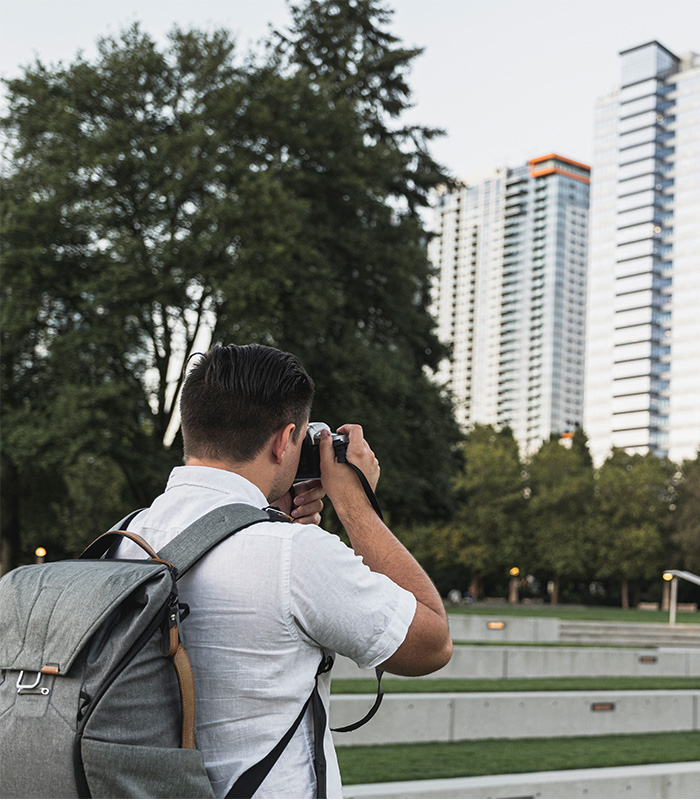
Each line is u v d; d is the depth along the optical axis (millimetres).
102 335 18453
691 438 133500
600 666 12102
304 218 21125
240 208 18703
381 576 1443
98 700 1178
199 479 1521
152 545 1479
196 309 20078
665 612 43844
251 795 1323
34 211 18141
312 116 21312
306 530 1404
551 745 7551
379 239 23625
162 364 21219
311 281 20250
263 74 21781
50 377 19688
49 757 1174
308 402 1613
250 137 21062
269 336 18984
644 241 143500
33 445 17562
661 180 144500
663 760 6895
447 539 65000
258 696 1352
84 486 28922
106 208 18500
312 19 26109
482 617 17094
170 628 1271
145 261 18969
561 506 65312
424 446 24078
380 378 20344
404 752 6816
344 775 5730
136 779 1177
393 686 8609
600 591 84250
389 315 23812
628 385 141250
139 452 19797
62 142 19406
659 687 10305
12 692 1231
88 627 1213
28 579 1336
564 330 199875
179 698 1280
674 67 148125
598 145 153500
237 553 1393
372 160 22172
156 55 20422
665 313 140625
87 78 20062
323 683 1460
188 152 19016
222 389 1545
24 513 26875
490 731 7793
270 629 1356
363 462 1631
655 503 65938
